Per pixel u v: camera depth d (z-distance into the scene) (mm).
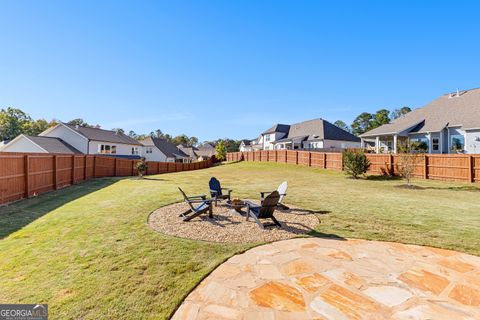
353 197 9188
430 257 3867
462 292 2889
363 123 65312
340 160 19828
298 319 2418
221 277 3256
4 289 2969
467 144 17688
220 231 5176
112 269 3457
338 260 3773
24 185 9070
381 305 2635
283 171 21656
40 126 53031
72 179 13336
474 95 20250
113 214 6516
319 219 6078
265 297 2801
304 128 40062
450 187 12000
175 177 17750
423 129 20312
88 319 2424
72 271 3404
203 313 2520
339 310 2553
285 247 4301
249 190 11070
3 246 4359
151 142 43875
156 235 4879
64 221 5887
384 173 16750
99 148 29531
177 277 3242
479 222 5781
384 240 4621
